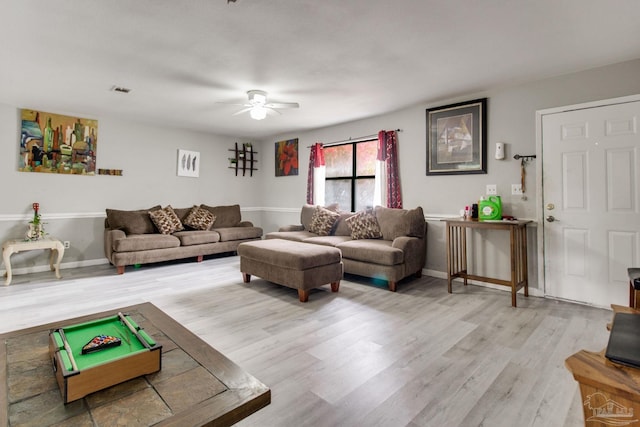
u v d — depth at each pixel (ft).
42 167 14.88
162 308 9.98
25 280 13.20
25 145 14.48
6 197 14.12
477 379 6.14
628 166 9.59
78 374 3.11
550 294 11.02
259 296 11.21
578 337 7.95
